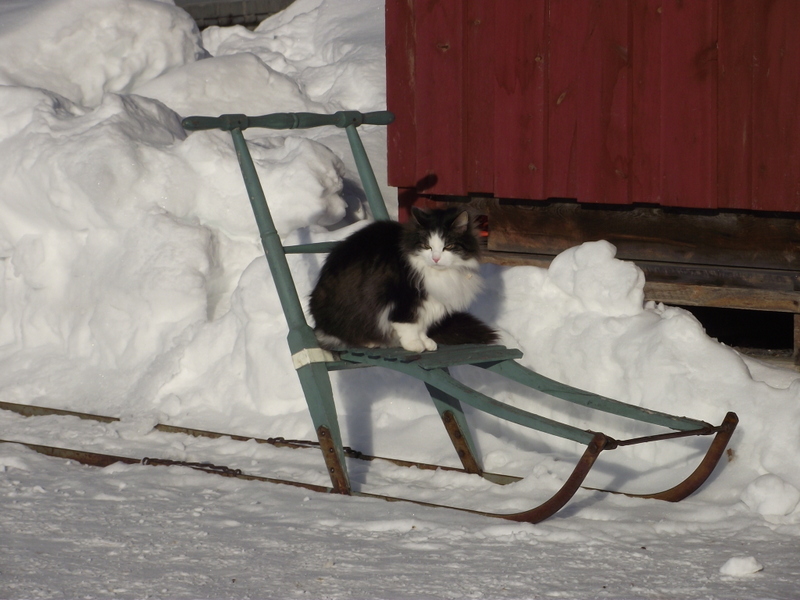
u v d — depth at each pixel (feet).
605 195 27.02
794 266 24.91
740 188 24.90
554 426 17.34
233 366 26.55
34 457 22.52
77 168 29.55
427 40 29.25
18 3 46.96
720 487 19.15
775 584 14.55
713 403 20.34
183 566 15.55
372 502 19.10
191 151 30.91
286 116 21.63
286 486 20.33
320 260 26.45
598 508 18.40
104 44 40.42
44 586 14.55
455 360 18.99
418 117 29.84
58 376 28.73
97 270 29.81
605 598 14.03
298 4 55.26
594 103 26.81
